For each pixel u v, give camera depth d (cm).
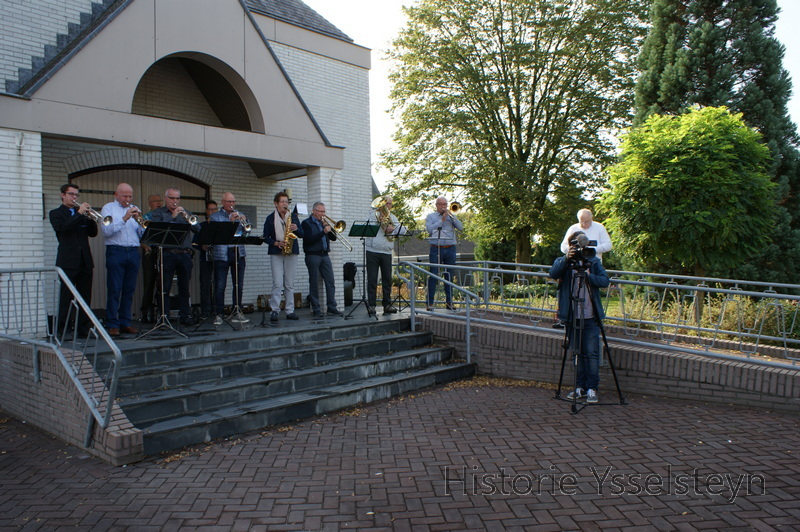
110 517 347
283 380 593
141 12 720
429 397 652
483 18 2041
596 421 543
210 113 998
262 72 862
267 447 475
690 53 1332
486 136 2081
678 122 1059
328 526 335
